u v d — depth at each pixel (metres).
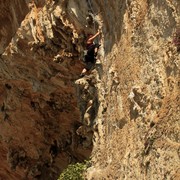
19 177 29.53
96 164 16.42
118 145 15.38
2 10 25.52
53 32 21.92
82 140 25.05
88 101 18.72
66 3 21.06
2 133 28.50
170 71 13.93
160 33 14.84
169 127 12.91
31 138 27.59
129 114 15.35
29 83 24.95
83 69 20.69
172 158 12.44
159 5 15.05
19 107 26.56
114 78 16.66
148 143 13.49
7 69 25.31
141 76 15.23
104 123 17.03
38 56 23.19
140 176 13.63
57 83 23.77
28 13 23.45
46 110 25.75
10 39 25.61
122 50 16.77
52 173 27.69
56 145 26.95
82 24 20.27
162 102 13.76
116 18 17.61
